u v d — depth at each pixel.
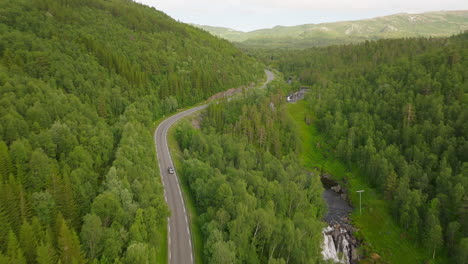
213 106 151.12
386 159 127.62
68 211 55.97
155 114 143.62
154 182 73.75
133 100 131.88
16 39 118.62
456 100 146.75
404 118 147.25
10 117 70.56
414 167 120.19
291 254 72.19
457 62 175.12
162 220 65.25
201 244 67.75
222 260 57.12
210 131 136.00
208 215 71.69
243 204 71.06
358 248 100.69
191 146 115.75
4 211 47.16
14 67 100.00
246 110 156.12
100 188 64.69
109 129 96.75
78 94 109.69
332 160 156.75
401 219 102.56
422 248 96.44
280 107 176.38
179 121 143.88
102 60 139.25
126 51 165.38
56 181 57.47
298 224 82.38
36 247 44.75
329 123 173.75
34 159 61.25
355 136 154.75
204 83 183.38
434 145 127.56
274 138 149.50
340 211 120.25
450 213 99.69
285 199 94.25
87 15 188.00
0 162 58.16
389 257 96.44
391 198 116.94
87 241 49.34
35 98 84.88
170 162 104.81
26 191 58.84
